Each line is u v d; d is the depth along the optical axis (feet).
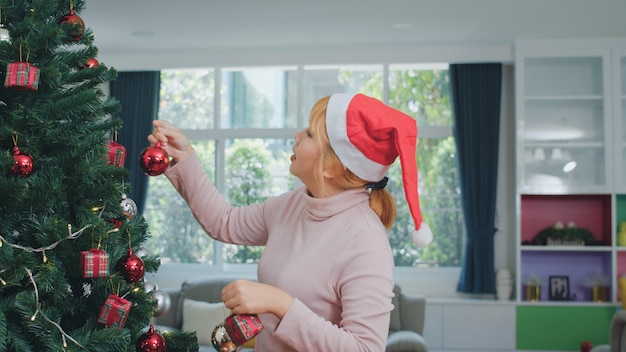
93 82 5.76
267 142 24.26
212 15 18.76
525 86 22.06
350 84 23.80
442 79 23.54
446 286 23.26
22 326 5.20
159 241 24.40
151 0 17.35
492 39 21.72
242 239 6.26
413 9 18.24
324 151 5.44
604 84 21.75
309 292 5.32
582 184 21.94
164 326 20.15
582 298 23.06
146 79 23.90
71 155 5.43
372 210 5.62
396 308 19.99
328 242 5.36
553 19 19.39
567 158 21.99
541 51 21.83
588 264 23.11
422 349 17.58
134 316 5.87
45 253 5.30
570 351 21.88
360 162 5.39
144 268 5.74
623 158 21.80
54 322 5.23
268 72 24.08
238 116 24.17
